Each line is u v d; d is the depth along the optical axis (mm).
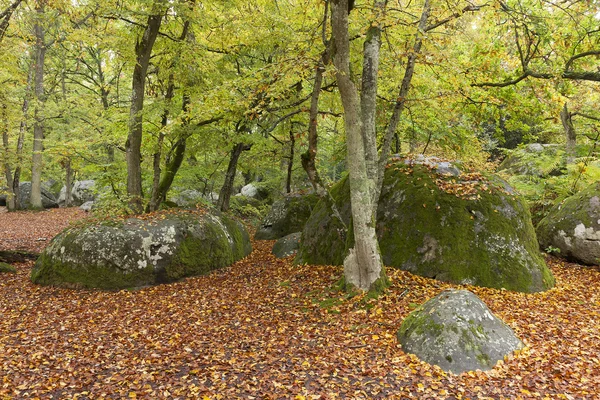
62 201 26000
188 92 11914
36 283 9305
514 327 5969
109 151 19375
